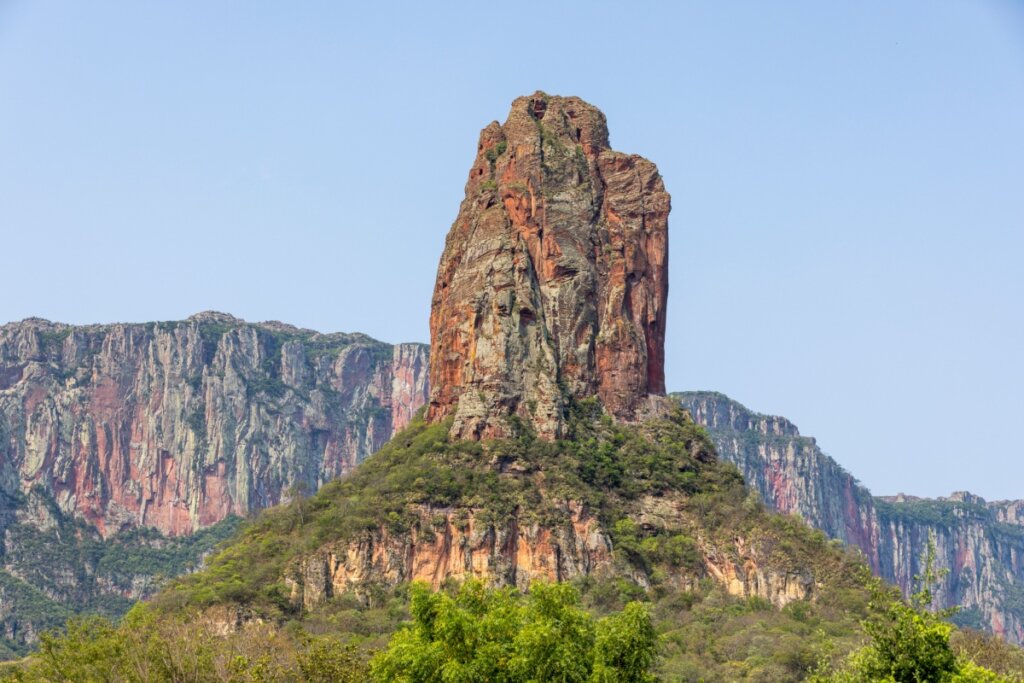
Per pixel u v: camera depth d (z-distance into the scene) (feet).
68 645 515.91
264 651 561.02
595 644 435.53
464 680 413.59
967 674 378.53
